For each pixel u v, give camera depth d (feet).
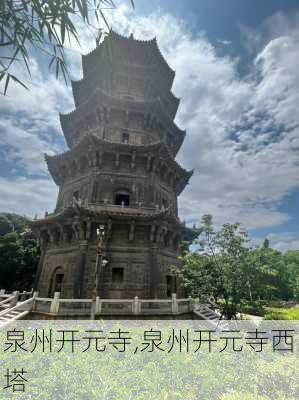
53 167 93.15
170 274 76.79
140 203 75.41
